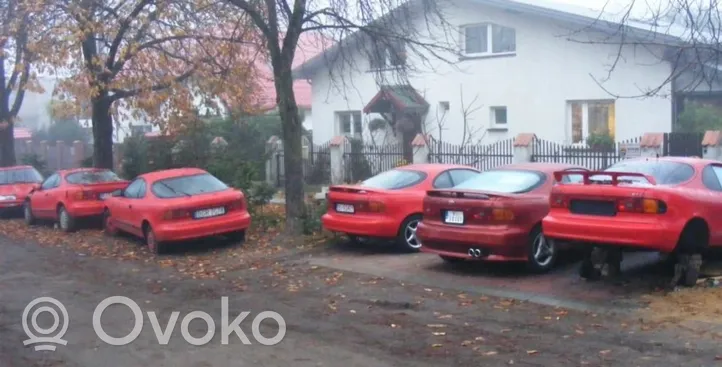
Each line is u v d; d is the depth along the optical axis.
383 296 9.86
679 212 8.96
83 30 17.27
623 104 21.47
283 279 11.35
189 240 14.22
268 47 15.62
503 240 10.25
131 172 20.84
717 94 20.64
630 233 8.95
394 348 7.52
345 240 14.09
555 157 19.34
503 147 21.34
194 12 17.78
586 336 7.66
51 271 12.88
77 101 18.80
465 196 10.66
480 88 24.77
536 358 7.01
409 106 25.61
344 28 15.23
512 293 9.62
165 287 11.19
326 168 25.83
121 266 13.10
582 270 10.09
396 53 16.11
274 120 28.95
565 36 19.44
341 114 29.02
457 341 7.67
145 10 18.75
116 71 18.81
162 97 18.55
